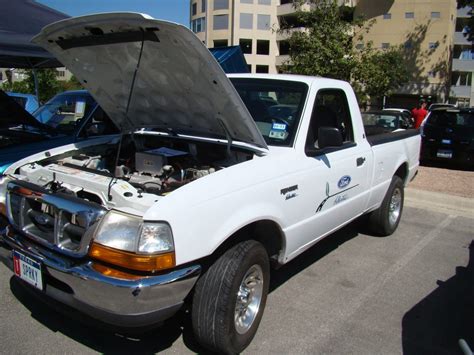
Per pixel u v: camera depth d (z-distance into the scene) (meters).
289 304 3.91
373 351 3.26
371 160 4.79
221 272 2.85
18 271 3.00
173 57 2.98
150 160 3.43
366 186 4.79
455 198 7.67
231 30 57.66
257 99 4.01
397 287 4.36
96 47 3.24
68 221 2.82
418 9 46.53
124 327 2.59
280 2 57.59
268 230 3.44
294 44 12.09
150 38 2.87
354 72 11.73
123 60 3.29
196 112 3.53
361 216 5.38
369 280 4.50
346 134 4.55
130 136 4.31
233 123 3.35
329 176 3.93
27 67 9.23
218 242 2.79
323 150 3.86
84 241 2.62
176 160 3.50
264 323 3.57
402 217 6.95
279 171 3.33
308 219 3.74
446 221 6.82
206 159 3.74
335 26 11.62
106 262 2.56
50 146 5.35
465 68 55.31
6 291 3.88
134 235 2.49
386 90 13.05
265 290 3.30
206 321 2.83
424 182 9.32
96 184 2.91
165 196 2.65
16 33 5.96
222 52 11.20
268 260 3.27
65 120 6.68
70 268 2.63
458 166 12.07
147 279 2.48
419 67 47.47
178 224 2.56
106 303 2.52
